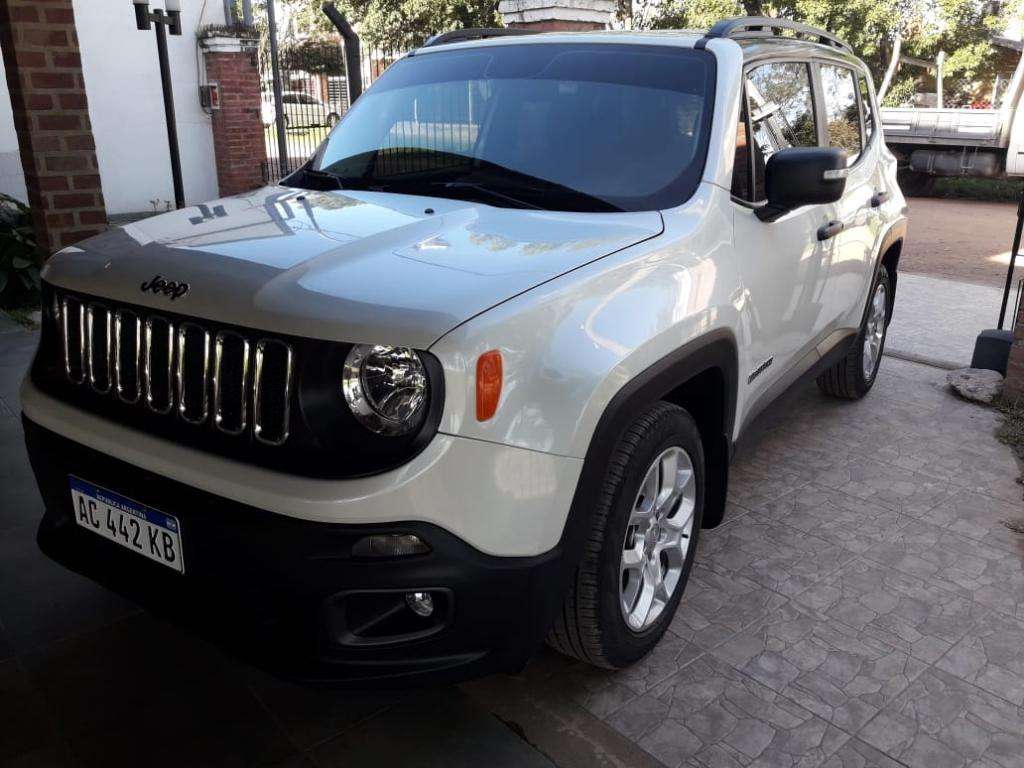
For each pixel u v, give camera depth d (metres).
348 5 23.23
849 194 4.03
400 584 1.87
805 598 3.04
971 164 17.23
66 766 2.22
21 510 3.54
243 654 2.04
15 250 6.80
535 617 2.06
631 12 21.78
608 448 2.15
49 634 2.75
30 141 5.54
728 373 2.77
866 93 4.57
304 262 2.10
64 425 2.26
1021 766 2.30
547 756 2.29
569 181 2.84
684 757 2.30
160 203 13.09
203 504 1.96
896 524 3.59
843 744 2.36
